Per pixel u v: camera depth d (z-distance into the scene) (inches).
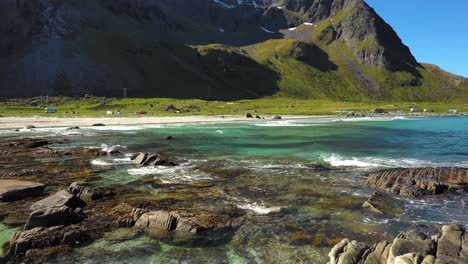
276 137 2544.3
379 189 1023.0
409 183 1042.1
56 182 1088.2
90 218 757.9
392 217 786.8
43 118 4227.4
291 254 601.0
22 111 5275.6
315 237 671.8
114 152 1675.7
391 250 506.9
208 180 1137.4
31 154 1616.6
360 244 550.3
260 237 671.8
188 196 944.9
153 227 706.8
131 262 572.1
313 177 1188.5
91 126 3425.2
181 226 701.3
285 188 1039.0
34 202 862.5
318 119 5236.2
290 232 697.0
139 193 972.6
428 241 524.1
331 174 1237.1
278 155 1690.5
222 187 1043.9
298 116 5871.1
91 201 884.0
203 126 3641.7
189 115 5551.2
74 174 1201.4
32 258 577.6
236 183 1098.7
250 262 573.0
